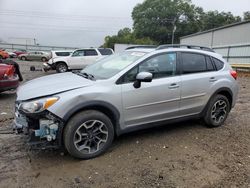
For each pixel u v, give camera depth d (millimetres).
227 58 28047
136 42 68688
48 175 3373
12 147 4125
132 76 4082
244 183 3322
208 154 4074
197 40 41156
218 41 35281
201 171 3568
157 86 4242
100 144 3881
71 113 3539
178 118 4703
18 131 3848
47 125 3492
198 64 4902
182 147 4293
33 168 3529
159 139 4582
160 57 4422
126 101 3977
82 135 3697
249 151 4227
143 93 4109
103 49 18297
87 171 3486
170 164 3723
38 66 24016
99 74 4277
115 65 4387
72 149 3619
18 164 3619
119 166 3633
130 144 4344
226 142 4559
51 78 4387
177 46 4773
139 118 4195
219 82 5066
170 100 4445
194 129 5133
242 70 23438
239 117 6121
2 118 5652
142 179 3332
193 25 77688
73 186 3160
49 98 3459
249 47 24688
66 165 3621
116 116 3939
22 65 25375
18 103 3752
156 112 4355
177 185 3230
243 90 10906
